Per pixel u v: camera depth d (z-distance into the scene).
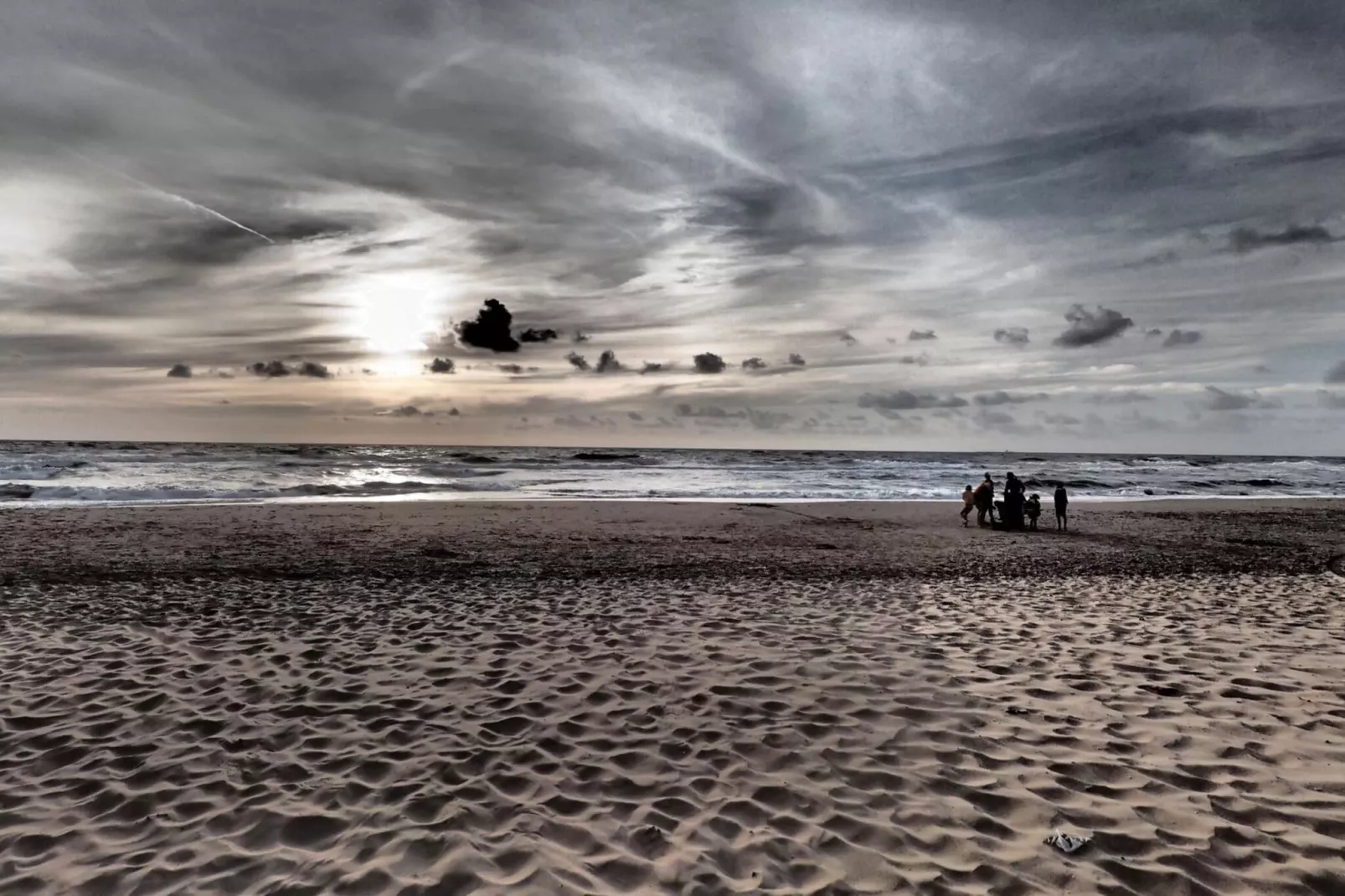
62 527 16.67
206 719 5.34
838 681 6.19
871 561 13.59
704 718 5.40
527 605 9.26
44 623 8.06
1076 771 4.43
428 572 11.80
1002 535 18.23
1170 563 13.49
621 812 4.02
